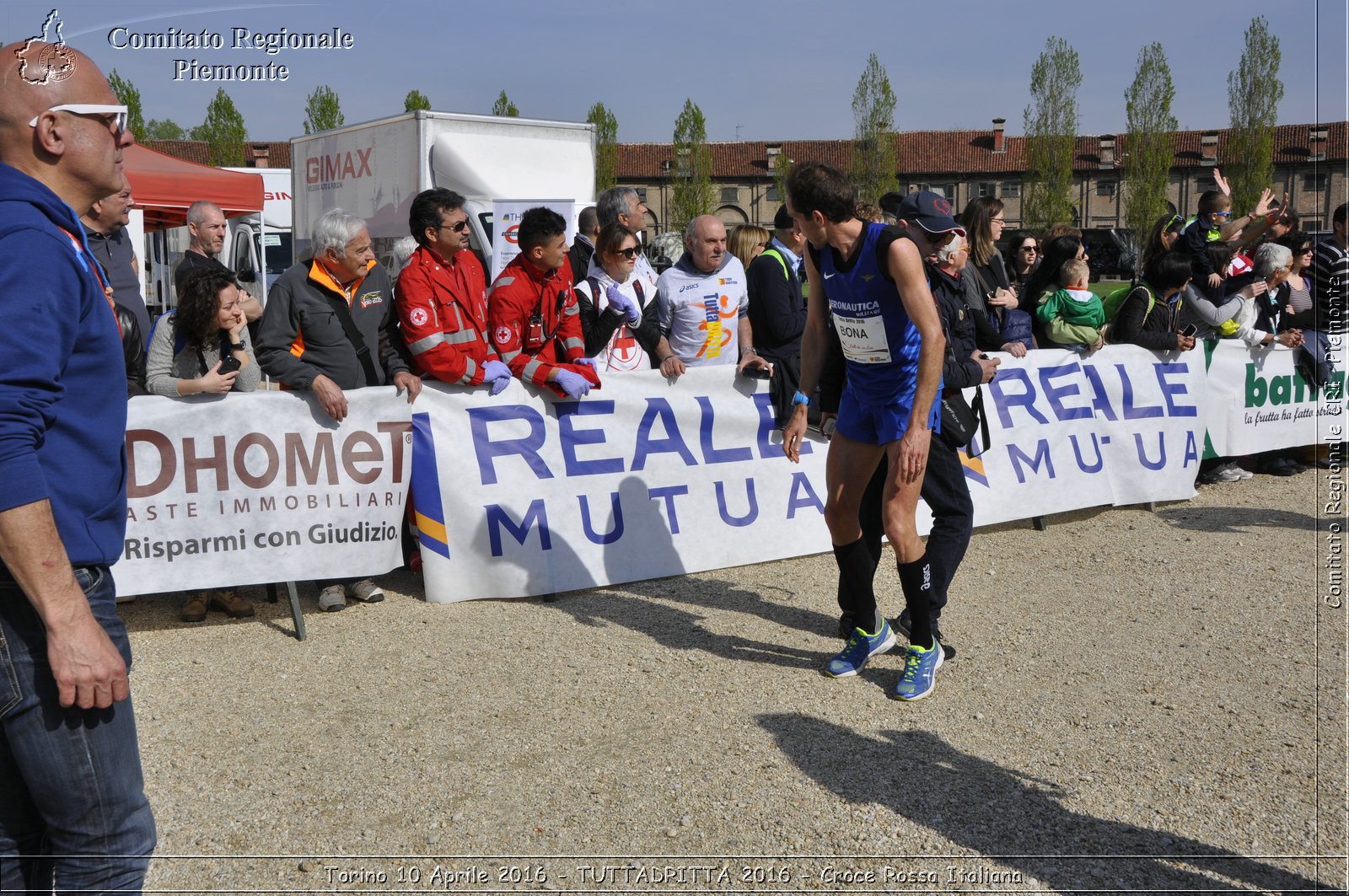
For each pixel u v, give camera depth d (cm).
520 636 428
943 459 398
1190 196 6219
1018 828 282
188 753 323
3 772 188
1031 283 646
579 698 367
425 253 454
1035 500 600
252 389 443
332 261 447
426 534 464
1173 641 425
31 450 163
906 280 336
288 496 433
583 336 510
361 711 354
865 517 426
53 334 164
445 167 970
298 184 1201
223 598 453
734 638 429
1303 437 750
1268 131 4675
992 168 6284
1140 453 642
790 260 527
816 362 405
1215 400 696
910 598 371
